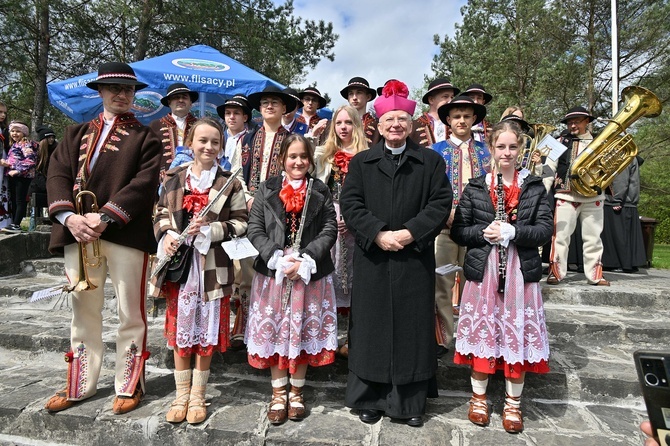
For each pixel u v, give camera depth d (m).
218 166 2.94
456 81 14.86
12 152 6.42
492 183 2.89
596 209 4.60
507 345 2.63
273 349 2.69
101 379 3.23
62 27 11.86
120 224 2.66
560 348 3.58
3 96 14.91
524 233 2.65
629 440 2.59
